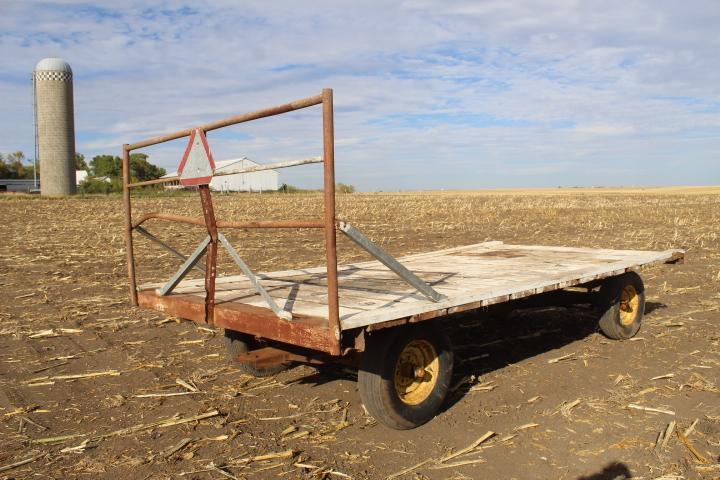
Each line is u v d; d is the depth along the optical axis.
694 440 4.19
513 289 4.88
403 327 4.22
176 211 29.69
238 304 4.51
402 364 4.36
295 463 3.88
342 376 5.54
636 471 3.77
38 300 8.65
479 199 49.62
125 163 5.37
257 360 4.60
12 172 97.31
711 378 5.44
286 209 31.69
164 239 16.84
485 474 3.74
